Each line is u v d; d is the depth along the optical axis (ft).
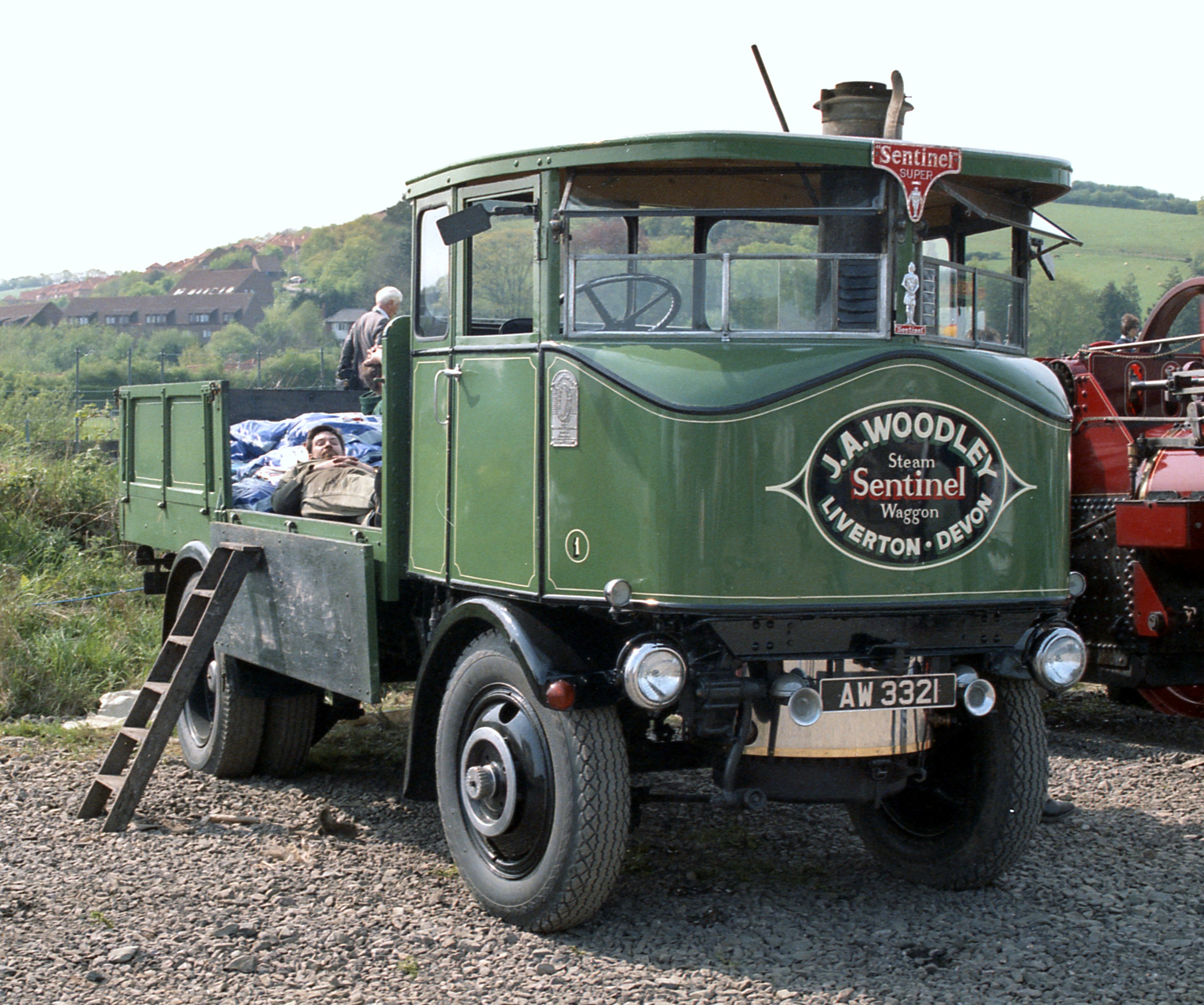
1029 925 15.17
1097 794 21.04
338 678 18.57
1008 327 16.90
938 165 15.11
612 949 14.40
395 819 19.72
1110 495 23.49
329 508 20.72
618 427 14.30
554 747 14.46
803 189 15.17
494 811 15.11
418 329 18.16
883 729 14.74
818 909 15.76
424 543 17.66
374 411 27.63
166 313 291.38
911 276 15.15
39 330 233.55
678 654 13.76
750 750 14.61
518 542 15.51
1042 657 15.17
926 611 14.56
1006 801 15.81
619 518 14.28
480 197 16.71
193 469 24.02
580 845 14.17
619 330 15.29
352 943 14.42
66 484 42.86
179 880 16.56
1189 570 22.62
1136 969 13.84
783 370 14.16
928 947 14.48
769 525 13.88
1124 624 23.17
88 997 12.94
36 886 16.20
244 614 21.30
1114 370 25.04
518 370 15.60
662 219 15.24
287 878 16.70
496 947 14.38
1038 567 15.25
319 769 23.03
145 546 26.91
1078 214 132.16
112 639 31.45
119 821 18.92
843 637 14.39
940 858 16.51
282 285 274.16
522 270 15.88
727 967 13.88
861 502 14.24
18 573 37.22
